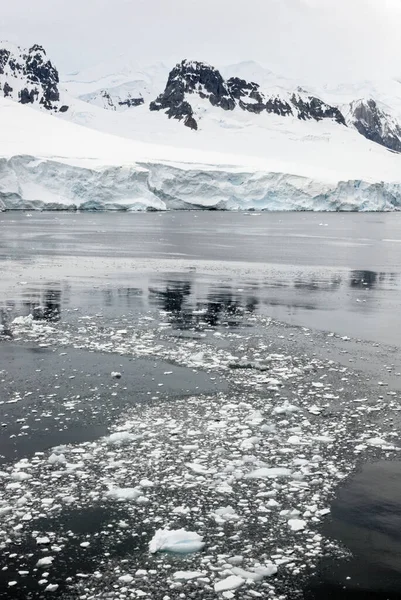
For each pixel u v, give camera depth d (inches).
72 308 1024.2
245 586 327.3
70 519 387.5
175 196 5064.0
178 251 2021.4
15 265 1588.3
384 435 517.3
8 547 359.6
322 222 4008.4
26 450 484.1
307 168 6387.8
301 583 330.0
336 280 1393.9
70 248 2065.7
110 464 458.3
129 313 989.8
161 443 496.1
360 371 695.7
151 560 348.2
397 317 983.6
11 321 920.9
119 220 3688.5
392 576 335.9
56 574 335.9
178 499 411.5
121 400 593.6
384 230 3289.9
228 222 3764.8
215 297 1146.0
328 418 554.9
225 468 452.8
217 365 707.4
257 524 384.2
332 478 441.7
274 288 1263.5
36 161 4456.2
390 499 413.7
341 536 371.2
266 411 569.0
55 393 611.5
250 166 5743.1
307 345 805.9
